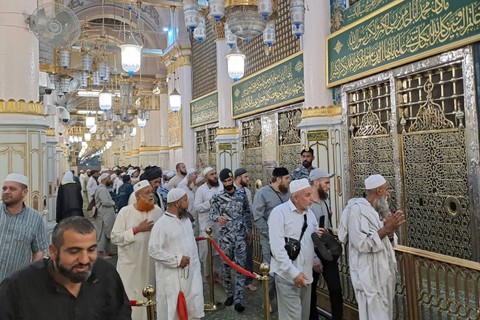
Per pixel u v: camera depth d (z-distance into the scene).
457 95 3.96
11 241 2.46
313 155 5.34
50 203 7.93
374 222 2.62
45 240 2.65
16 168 3.83
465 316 2.36
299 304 2.78
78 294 1.43
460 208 3.95
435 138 4.25
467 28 3.65
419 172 4.47
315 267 3.17
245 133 8.76
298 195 2.85
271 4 3.36
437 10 3.99
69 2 11.52
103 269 1.52
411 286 2.73
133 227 3.26
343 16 5.60
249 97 8.23
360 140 5.39
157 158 14.41
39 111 4.05
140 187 3.40
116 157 24.77
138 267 3.25
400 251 2.82
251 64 8.27
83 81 9.45
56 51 7.92
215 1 3.46
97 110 19.92
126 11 12.31
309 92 5.88
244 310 3.99
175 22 11.27
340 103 5.68
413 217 4.55
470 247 3.82
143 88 14.32
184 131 11.41
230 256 4.07
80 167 28.81
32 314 1.35
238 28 3.46
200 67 10.83
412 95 4.61
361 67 5.12
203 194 4.96
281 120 7.22
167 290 2.97
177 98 8.54
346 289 3.43
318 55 5.83
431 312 2.56
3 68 3.86
